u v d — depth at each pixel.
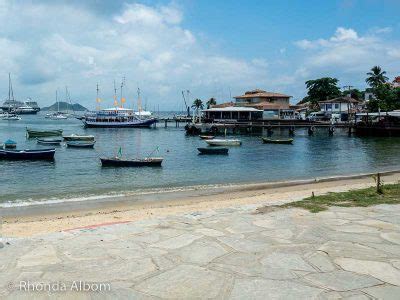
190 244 6.41
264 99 104.06
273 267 5.39
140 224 7.77
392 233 7.11
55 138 66.69
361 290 4.67
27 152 37.69
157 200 17.77
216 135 77.56
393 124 72.62
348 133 77.00
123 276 5.09
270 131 78.31
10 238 6.86
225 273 5.18
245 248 6.21
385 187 13.33
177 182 25.17
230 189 21.14
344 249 6.16
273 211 9.08
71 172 30.53
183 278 5.02
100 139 68.12
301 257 5.80
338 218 8.30
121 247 6.26
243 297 4.48
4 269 5.32
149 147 53.94
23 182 25.61
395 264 5.52
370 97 93.19
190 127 78.62
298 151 49.19
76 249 6.15
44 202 17.59
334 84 113.12
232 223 7.83
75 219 13.38
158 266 5.43
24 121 143.50
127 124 94.81
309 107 121.25
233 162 37.56
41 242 6.53
